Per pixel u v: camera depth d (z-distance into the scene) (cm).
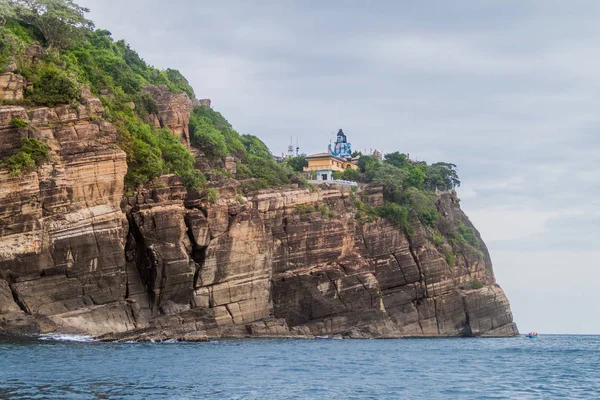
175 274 9031
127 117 9681
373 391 4762
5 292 7412
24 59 8512
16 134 7731
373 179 13938
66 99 8362
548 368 6900
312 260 11294
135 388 4412
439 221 14362
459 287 13750
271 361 6406
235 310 9862
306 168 15262
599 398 4756
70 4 10044
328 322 11081
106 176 8288
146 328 8500
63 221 7888
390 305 12356
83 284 8031
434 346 9788
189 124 11831
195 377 5028
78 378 4706
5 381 4472
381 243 12475
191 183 9650
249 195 11000
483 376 5912
